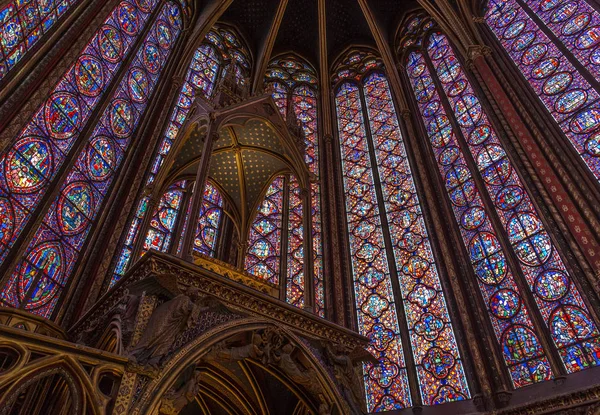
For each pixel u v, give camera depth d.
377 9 17.20
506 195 10.33
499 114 10.95
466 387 8.79
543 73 11.18
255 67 16.70
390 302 10.92
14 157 7.20
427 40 15.67
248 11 17.25
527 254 9.35
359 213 13.13
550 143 9.66
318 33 17.91
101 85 9.88
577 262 8.16
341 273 11.83
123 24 11.24
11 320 5.55
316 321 5.27
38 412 4.43
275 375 5.09
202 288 4.48
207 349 4.20
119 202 9.42
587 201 8.48
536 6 12.49
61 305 7.55
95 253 8.45
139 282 4.27
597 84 9.82
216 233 11.70
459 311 9.53
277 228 12.77
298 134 8.03
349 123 15.73
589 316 7.92
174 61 13.16
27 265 7.09
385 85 16.06
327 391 4.84
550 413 7.38
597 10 10.79
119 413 3.37
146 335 3.91
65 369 3.29
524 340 8.60
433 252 10.90
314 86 17.33
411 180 12.70
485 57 12.45
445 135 12.82
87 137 8.98
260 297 4.86
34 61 7.76
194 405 6.54
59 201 8.06
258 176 8.14
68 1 9.16
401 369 9.77
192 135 7.44
